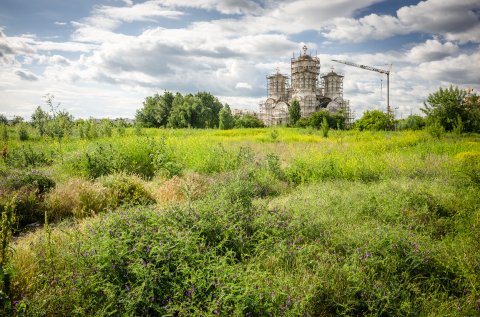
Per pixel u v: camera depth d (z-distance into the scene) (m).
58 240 4.86
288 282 3.68
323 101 122.88
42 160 13.73
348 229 5.61
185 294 3.33
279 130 45.38
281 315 3.10
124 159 11.50
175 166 10.98
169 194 8.20
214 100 96.56
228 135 38.25
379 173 11.23
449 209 6.79
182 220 4.93
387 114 51.81
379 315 3.45
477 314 3.38
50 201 7.36
